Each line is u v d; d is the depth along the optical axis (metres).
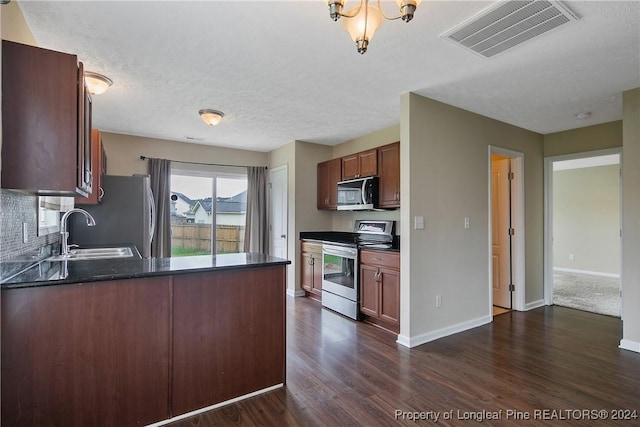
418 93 3.05
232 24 1.96
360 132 4.47
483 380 2.38
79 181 1.71
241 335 2.14
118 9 1.81
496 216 4.45
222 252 5.40
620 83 2.81
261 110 3.54
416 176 3.07
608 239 6.59
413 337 3.04
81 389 1.68
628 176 2.95
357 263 3.79
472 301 3.55
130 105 3.38
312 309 4.28
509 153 3.99
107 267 1.97
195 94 3.09
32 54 1.59
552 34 2.06
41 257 2.34
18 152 1.56
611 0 1.72
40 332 1.59
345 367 2.60
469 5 1.78
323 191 5.03
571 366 2.60
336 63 2.46
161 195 4.75
